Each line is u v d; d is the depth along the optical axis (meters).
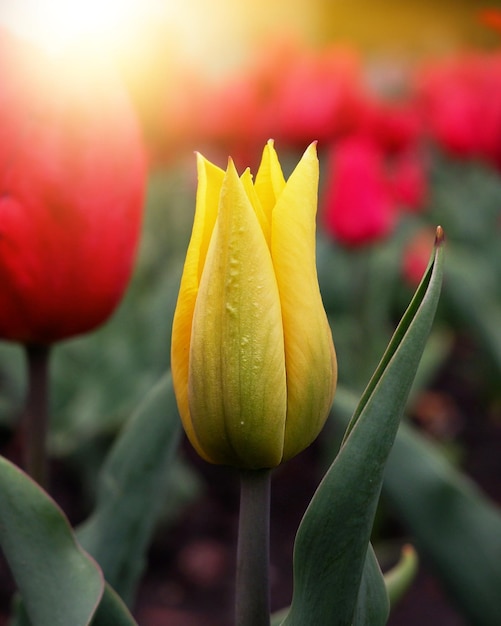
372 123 1.15
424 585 0.88
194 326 0.26
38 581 0.30
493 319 1.04
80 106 0.34
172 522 0.95
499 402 1.25
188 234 1.28
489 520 0.44
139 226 0.36
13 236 0.34
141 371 0.90
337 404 0.44
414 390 0.96
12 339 0.36
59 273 0.35
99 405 0.87
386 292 1.26
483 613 0.44
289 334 0.26
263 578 0.28
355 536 0.27
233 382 0.26
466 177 1.76
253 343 0.26
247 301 0.26
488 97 1.05
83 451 0.93
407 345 0.26
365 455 0.26
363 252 1.02
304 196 0.26
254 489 0.28
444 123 1.30
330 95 1.11
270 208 0.27
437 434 1.22
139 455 0.38
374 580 0.29
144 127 0.95
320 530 0.27
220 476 1.09
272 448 0.27
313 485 1.07
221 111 1.08
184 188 1.36
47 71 0.34
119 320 0.99
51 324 0.36
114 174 0.35
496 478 1.10
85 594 0.30
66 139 0.34
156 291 1.09
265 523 0.28
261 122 1.13
